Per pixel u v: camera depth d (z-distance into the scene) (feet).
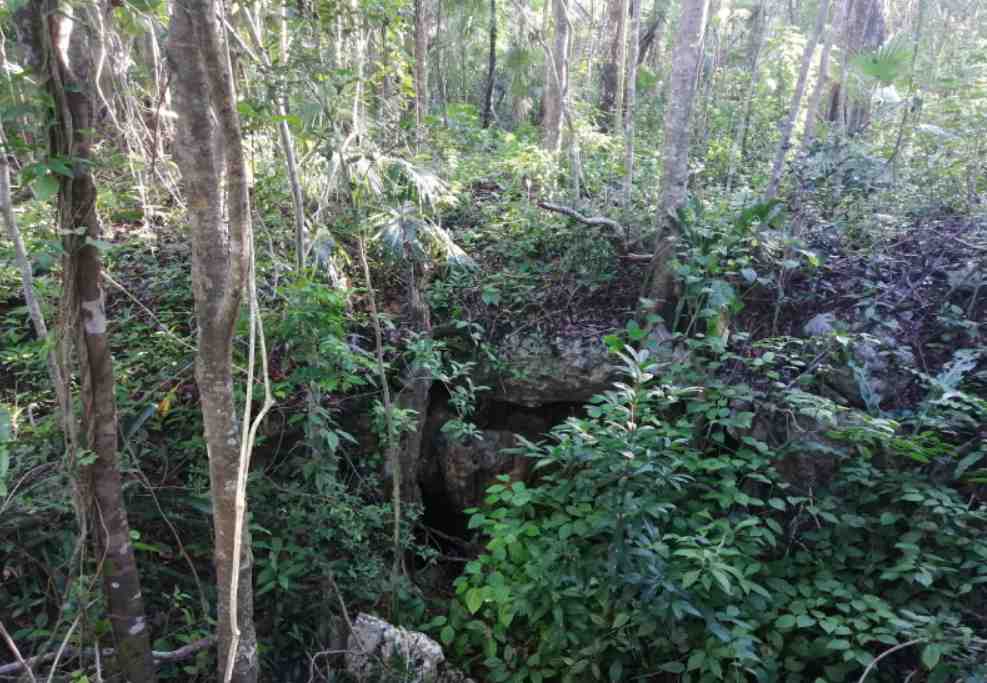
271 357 12.91
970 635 9.18
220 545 8.27
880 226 14.93
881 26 24.23
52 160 7.27
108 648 9.89
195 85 6.95
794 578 11.41
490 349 14.35
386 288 15.16
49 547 10.80
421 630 12.25
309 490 12.12
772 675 10.14
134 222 16.31
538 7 32.45
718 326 13.07
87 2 7.75
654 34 33.94
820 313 13.76
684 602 9.62
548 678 11.57
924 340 13.05
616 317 14.66
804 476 12.17
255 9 11.47
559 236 15.83
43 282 9.84
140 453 11.44
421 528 14.96
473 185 19.53
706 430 12.77
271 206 13.26
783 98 24.26
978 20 25.54
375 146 12.50
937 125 16.51
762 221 13.52
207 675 10.81
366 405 13.60
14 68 9.02
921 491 11.10
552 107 22.25
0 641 10.62
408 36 18.06
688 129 13.83
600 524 10.34
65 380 7.97
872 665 9.34
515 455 14.57
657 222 14.56
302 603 12.01
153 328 13.33
